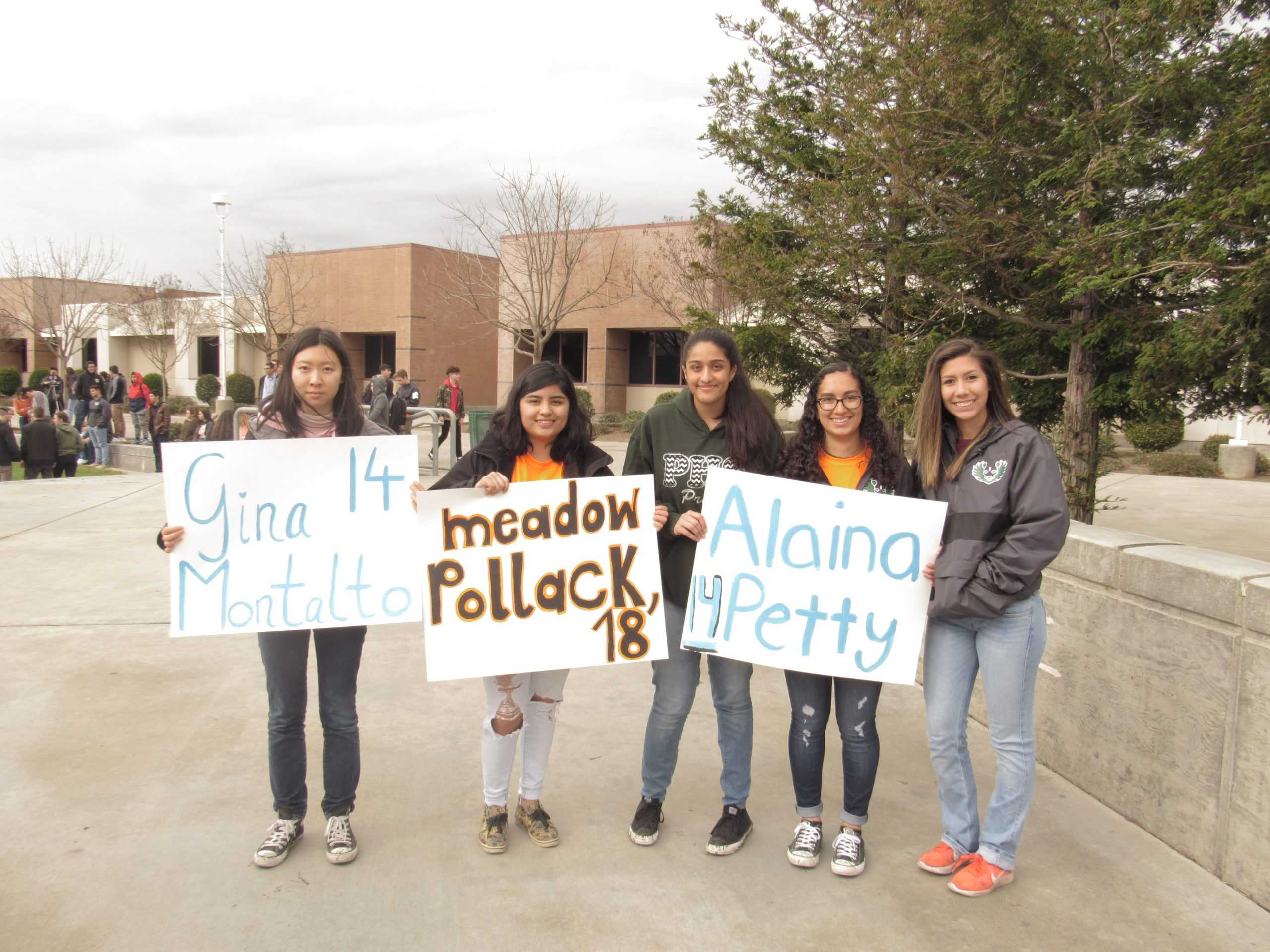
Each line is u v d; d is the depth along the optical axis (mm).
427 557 3117
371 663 5406
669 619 3270
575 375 28938
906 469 3203
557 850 3281
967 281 6742
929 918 2889
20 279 36344
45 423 15250
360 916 2844
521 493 3160
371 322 32812
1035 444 2846
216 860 3139
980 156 5820
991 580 2820
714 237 8367
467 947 2707
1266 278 4336
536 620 3154
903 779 3936
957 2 5648
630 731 4438
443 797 3686
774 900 2984
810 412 3240
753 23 7859
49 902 2869
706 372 3109
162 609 6340
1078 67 5316
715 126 8234
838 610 3107
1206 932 2795
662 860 3227
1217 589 3055
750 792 3805
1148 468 15586
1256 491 12320
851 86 6750
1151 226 5051
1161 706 3332
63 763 3887
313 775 3859
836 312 7434
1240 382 5191
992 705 2986
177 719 4398
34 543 8539
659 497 3268
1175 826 3270
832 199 6797
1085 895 3002
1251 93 4621
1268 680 2854
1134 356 6047
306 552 3129
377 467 3174
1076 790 3777
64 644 5551
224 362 34438
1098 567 3664
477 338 31469
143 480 13602
